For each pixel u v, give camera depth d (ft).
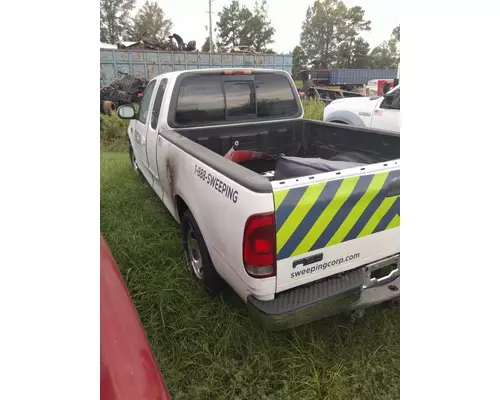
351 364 7.37
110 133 29.25
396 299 7.88
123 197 15.46
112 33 169.07
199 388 6.75
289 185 5.95
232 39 195.21
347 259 6.93
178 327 8.36
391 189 6.95
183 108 11.13
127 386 3.70
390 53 189.67
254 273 6.12
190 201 8.70
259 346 7.66
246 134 12.12
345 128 11.35
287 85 12.70
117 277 5.15
